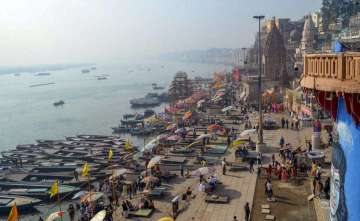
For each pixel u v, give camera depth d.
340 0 125.56
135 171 62.06
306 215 36.66
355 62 15.49
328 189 38.72
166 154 68.06
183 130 80.94
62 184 62.81
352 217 17.78
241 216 38.44
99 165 72.19
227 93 143.50
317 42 128.25
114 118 147.88
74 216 51.00
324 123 69.31
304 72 20.30
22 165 78.31
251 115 97.44
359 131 16.97
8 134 126.31
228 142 69.81
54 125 138.88
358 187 17.17
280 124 80.25
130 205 43.09
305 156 51.59
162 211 42.41
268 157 57.25
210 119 97.44
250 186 46.31
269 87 120.62
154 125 107.50
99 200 50.75
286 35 180.12
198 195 45.50
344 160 18.53
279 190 43.59
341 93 16.77
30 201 55.84
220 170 53.88
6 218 54.12
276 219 36.25
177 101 150.75
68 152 86.81
